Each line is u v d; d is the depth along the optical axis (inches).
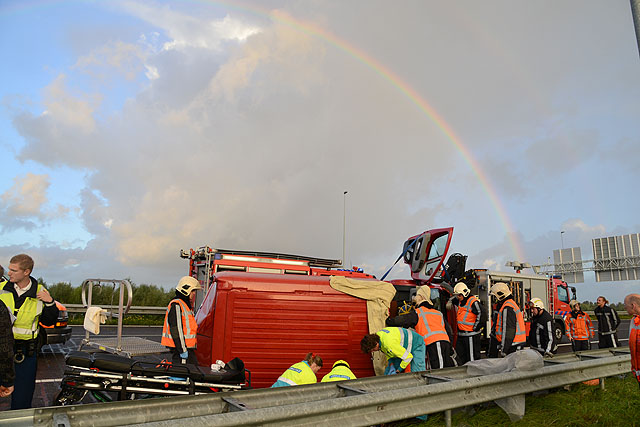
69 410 118.0
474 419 180.7
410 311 273.6
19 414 111.1
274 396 153.6
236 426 115.0
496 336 284.2
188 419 108.8
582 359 268.8
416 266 365.4
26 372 180.5
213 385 189.0
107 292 761.6
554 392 230.8
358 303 272.5
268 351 254.2
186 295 232.8
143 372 180.9
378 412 146.4
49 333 376.2
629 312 198.1
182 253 434.9
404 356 231.0
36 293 183.6
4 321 151.1
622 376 272.1
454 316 349.7
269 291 260.4
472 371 206.7
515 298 535.5
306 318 262.4
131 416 125.3
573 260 1453.0
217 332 251.8
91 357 184.4
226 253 398.3
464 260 418.3
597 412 199.2
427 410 158.7
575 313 497.7
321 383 166.4
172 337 221.8
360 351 267.9
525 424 182.5
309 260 434.0
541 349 281.3
